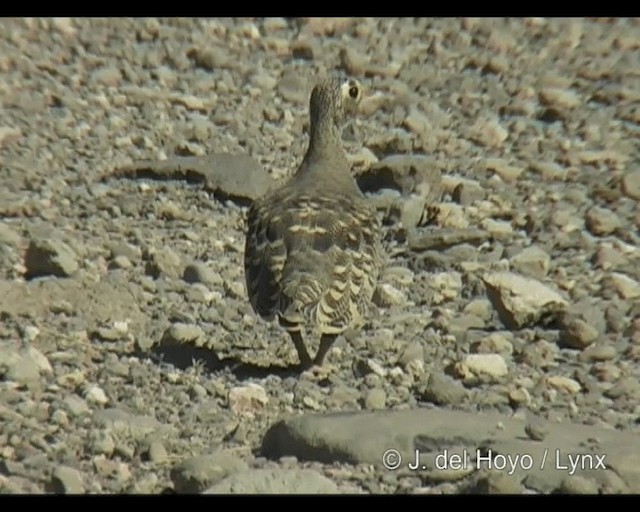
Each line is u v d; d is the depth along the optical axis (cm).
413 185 5550
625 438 3653
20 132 6047
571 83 6844
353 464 3541
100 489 3481
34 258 4775
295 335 4112
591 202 5538
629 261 5003
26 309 4503
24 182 5597
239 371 4156
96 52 7069
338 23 7469
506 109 6512
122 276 4803
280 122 6397
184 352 4262
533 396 4056
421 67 7019
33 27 7231
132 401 3953
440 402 3981
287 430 3622
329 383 4084
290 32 7444
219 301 4672
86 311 4531
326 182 4294
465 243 5125
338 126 4409
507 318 4531
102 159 5897
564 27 7500
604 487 3441
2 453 3628
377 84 6800
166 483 3500
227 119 6334
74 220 5312
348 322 3931
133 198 5484
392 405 3966
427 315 4581
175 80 6831
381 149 6016
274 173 5806
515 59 7156
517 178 5778
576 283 4816
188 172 5659
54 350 4269
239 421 3850
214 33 7350
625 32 7481
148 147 6038
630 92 6700
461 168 5856
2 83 6594
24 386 4009
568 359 4322
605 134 6253
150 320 4519
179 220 5362
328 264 3922
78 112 6384
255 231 4053
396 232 5206
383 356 4266
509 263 4919
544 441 3597
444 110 6538
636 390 4091
